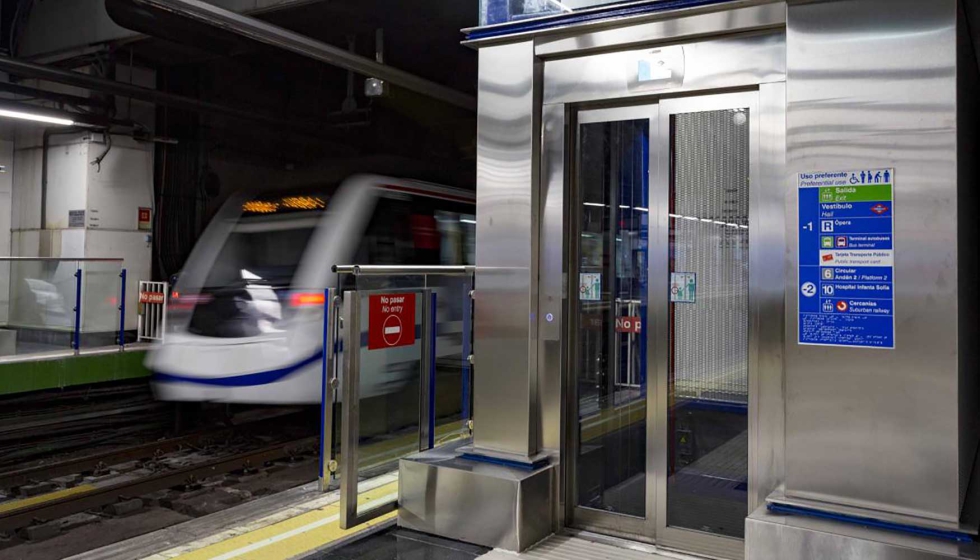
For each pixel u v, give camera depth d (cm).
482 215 430
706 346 387
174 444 838
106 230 1255
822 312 330
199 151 1399
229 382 830
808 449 333
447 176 1191
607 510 416
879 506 317
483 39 427
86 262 1168
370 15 1119
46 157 1277
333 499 517
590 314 423
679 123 397
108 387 1087
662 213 400
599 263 421
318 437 902
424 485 417
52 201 1268
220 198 1432
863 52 322
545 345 422
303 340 824
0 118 1289
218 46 1145
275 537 440
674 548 391
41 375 985
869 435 320
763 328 365
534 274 418
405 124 1616
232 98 1466
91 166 1230
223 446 850
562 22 399
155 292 1193
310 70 1524
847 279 325
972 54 385
